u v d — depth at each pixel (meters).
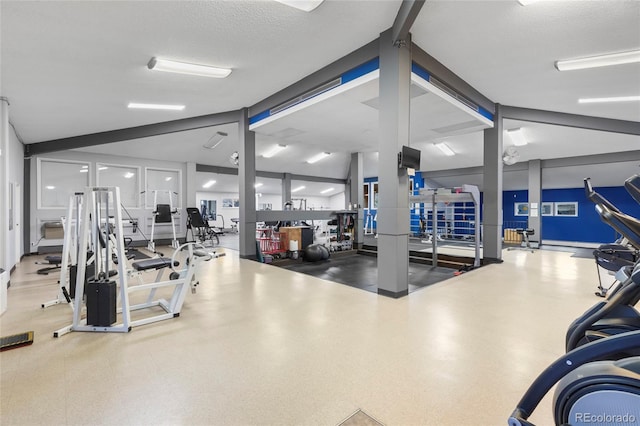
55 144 7.35
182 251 8.26
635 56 3.84
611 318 1.39
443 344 2.48
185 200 10.41
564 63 4.18
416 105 5.24
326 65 4.64
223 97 5.72
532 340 2.56
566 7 3.09
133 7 2.91
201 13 3.11
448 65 4.51
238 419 1.61
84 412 1.66
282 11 3.20
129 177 9.50
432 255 7.05
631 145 8.36
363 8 3.29
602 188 11.41
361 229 9.20
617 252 3.28
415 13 3.00
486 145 6.41
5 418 1.61
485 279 4.83
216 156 10.30
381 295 3.91
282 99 5.58
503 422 1.58
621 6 3.02
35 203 7.87
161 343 2.52
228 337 2.63
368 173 14.09
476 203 6.03
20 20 2.92
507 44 3.87
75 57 3.70
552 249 9.16
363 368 2.11
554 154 9.55
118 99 5.18
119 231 2.83
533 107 6.16
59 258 5.33
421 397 1.79
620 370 1.04
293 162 11.93
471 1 3.10
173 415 1.64
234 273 5.27
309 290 4.16
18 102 4.81
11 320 3.06
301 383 1.93
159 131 6.91
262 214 7.04
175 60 4.03
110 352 2.36
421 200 6.69
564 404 1.16
